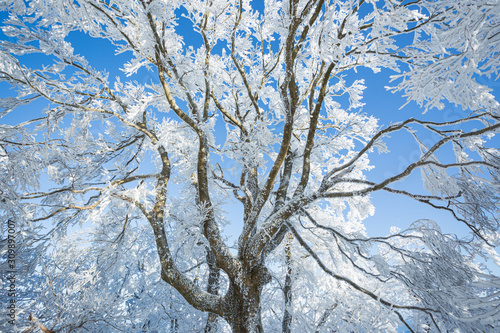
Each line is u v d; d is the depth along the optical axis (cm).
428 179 528
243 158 671
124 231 680
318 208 810
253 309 453
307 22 405
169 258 478
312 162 793
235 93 749
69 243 702
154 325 838
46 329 539
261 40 720
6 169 458
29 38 505
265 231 488
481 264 578
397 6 398
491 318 281
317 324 669
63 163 580
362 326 633
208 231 502
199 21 646
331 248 580
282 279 762
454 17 401
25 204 516
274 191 752
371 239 525
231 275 470
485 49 391
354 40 562
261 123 606
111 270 673
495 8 356
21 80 501
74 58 553
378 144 618
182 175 768
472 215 467
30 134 486
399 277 492
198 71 607
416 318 655
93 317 618
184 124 625
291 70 487
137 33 614
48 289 641
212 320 643
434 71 450
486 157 498
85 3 451
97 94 611
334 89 700
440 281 445
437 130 544
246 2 668
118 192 523
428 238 490
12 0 479
